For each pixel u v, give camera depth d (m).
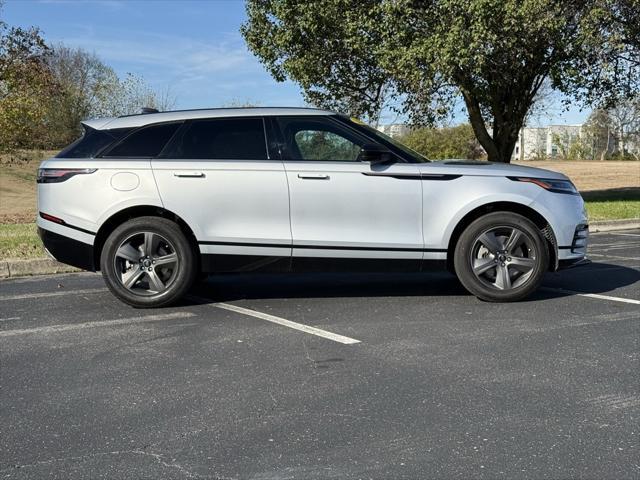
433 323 5.52
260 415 3.63
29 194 31.94
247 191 6.04
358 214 6.07
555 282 7.32
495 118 18.64
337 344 4.96
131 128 6.29
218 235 6.06
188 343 5.05
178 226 6.14
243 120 6.28
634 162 61.62
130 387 4.11
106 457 3.16
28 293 7.11
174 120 6.30
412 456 3.11
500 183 6.14
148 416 3.65
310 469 3.00
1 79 21.45
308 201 6.04
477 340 5.00
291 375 4.27
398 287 7.11
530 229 6.09
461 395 3.87
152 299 6.15
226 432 3.42
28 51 21.89
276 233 6.06
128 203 6.05
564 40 15.52
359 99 18.58
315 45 16.95
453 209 6.11
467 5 13.77
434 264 6.19
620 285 7.10
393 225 6.09
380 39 15.70
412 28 14.81
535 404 3.71
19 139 22.72
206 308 6.23
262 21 17.62
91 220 6.09
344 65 17.67
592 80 17.44
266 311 6.07
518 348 4.77
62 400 3.91
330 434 3.37
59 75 38.56
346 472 2.96
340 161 6.14
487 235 6.14
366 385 4.06
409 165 6.14
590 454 3.10
